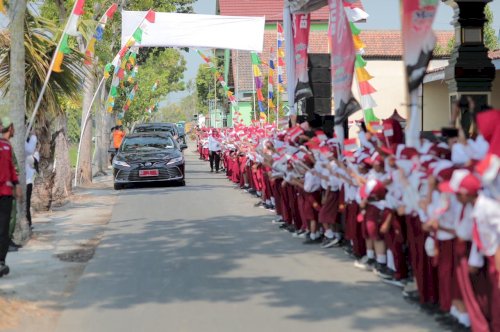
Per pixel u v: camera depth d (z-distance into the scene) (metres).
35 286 9.73
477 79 13.57
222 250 12.16
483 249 6.50
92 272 10.56
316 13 46.00
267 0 52.28
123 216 17.28
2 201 10.31
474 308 6.80
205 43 26.48
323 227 12.52
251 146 20.61
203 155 45.59
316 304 8.38
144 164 24.80
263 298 8.72
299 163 12.33
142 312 8.20
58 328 7.66
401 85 29.19
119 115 43.66
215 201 20.05
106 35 31.69
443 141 8.10
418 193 7.58
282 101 34.75
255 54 26.12
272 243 12.76
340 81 12.29
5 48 15.73
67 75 16.17
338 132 12.34
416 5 8.54
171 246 12.70
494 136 6.39
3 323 7.80
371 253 10.12
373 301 8.47
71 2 25.86
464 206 6.84
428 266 7.91
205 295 8.94
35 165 14.76
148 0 35.62
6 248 10.41
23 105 13.42
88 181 27.61
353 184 10.16
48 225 15.92
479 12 13.55
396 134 9.05
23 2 13.36
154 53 46.25
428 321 7.58
